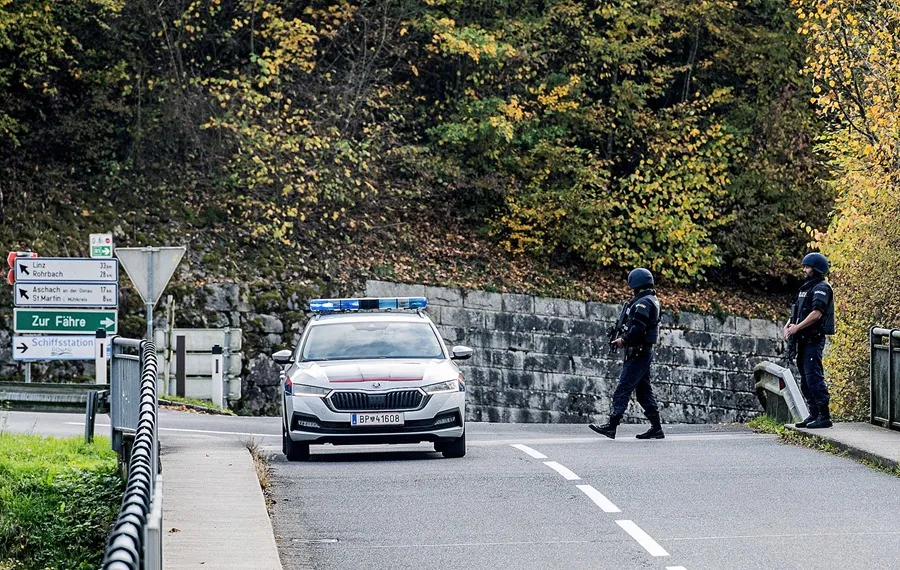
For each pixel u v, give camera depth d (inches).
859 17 3097.9
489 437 2642.7
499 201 4918.8
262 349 4040.4
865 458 1926.7
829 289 2267.5
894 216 3075.8
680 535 1375.5
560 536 1376.7
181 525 1391.5
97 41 4552.2
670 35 5196.9
